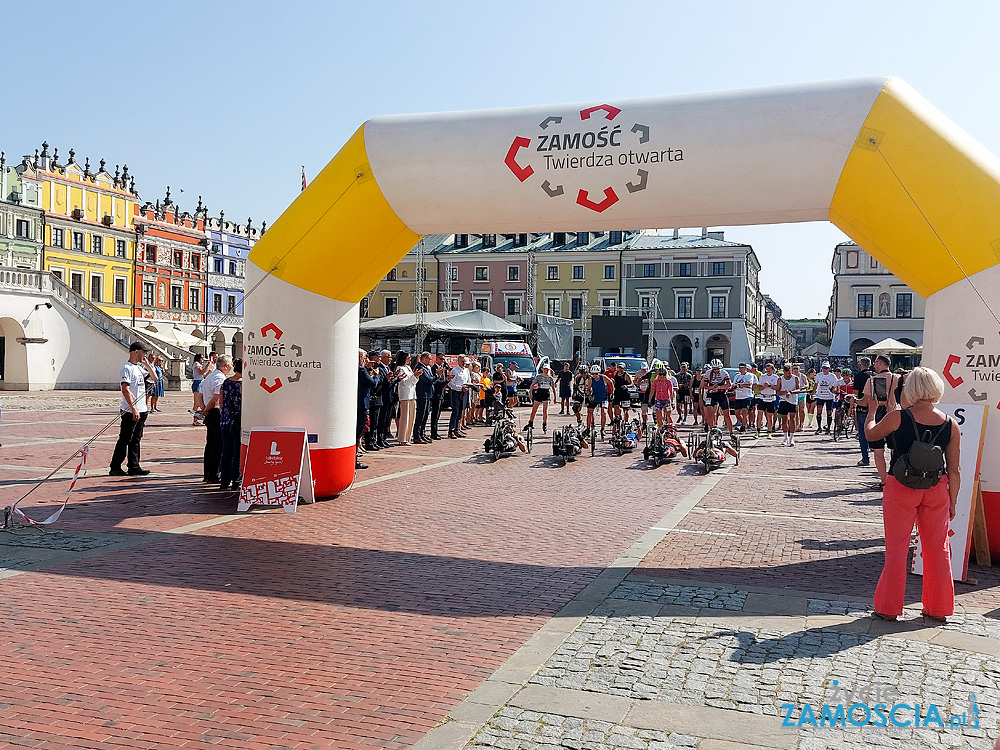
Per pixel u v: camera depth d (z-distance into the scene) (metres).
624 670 4.70
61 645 5.00
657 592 6.28
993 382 7.08
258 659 4.83
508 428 14.80
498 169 8.38
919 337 57.72
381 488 11.05
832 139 7.37
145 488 10.70
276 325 9.59
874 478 12.66
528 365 37.56
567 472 12.95
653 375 19.33
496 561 7.20
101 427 19.06
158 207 55.12
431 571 6.84
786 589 6.40
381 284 75.62
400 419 16.77
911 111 7.26
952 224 7.07
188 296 57.41
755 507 10.05
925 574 5.70
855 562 7.31
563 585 6.47
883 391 11.46
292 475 9.45
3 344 37.12
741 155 7.62
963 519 6.82
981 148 7.22
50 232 47.09
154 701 4.23
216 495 10.26
